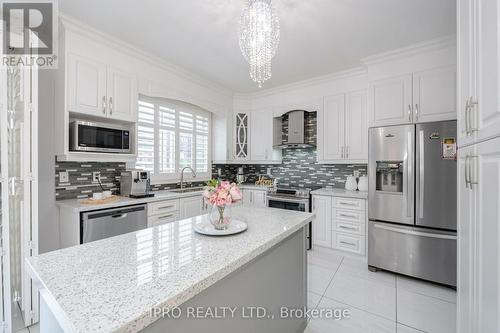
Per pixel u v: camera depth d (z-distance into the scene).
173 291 0.77
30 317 1.85
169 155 3.54
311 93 3.70
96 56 2.42
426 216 2.39
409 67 2.68
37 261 1.00
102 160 2.53
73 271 0.91
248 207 2.16
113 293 0.76
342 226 3.11
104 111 2.48
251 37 1.85
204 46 2.65
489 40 0.88
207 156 4.22
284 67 3.20
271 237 1.31
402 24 2.21
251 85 3.92
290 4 1.93
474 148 1.04
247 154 4.36
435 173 2.34
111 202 2.36
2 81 1.73
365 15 2.08
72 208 2.14
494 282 0.86
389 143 2.60
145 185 2.80
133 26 2.27
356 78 3.29
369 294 2.26
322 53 2.79
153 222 2.70
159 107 3.38
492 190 0.87
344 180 3.73
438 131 2.32
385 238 2.65
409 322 1.86
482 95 0.95
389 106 2.79
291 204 3.53
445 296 2.21
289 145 3.92
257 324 1.33
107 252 1.10
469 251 1.10
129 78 2.72
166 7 1.99
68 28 2.20
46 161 2.34
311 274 2.67
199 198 3.30
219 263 0.98
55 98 2.34
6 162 1.75
